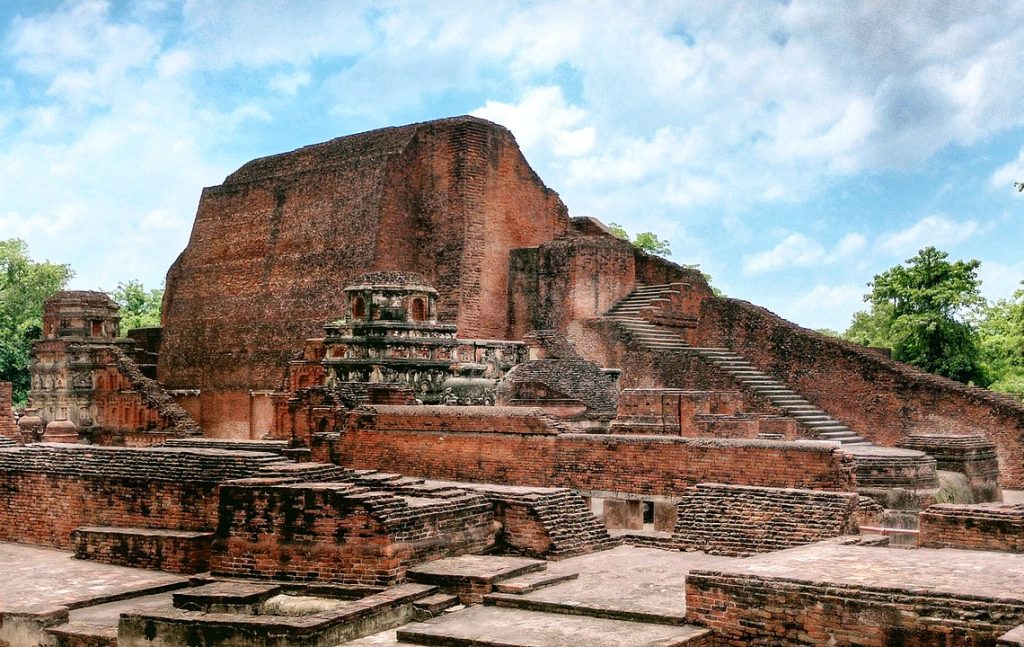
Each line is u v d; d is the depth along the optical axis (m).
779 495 19.06
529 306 42.72
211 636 14.59
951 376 44.00
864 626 12.66
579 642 13.34
